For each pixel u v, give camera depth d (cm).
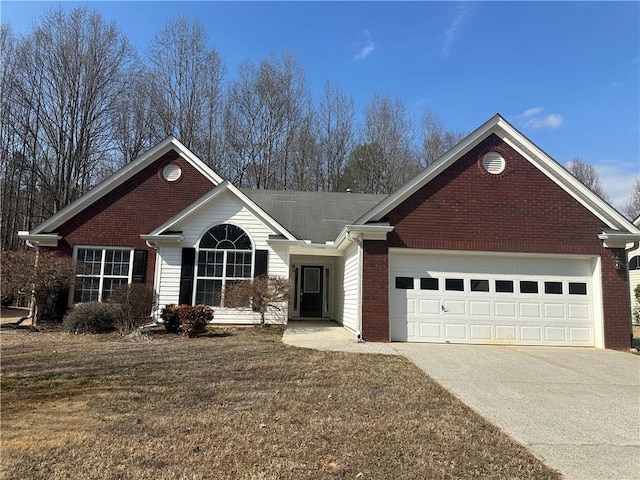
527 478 378
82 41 2859
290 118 3441
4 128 2744
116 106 2961
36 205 2927
